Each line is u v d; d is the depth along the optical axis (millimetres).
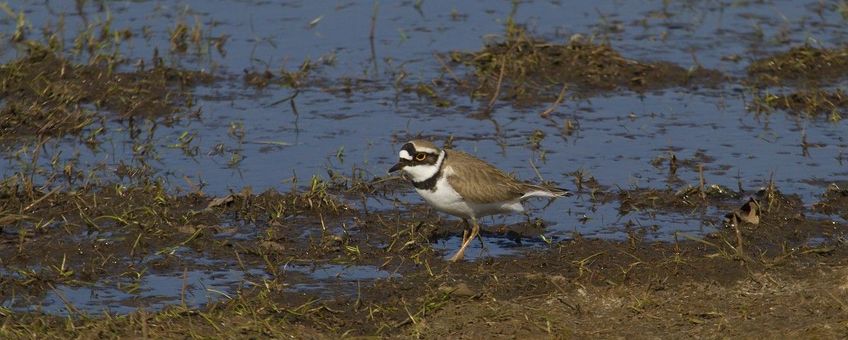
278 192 16438
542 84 21203
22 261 14062
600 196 16531
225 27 23859
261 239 14766
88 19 23844
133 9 24625
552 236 15117
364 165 17609
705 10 25250
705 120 19703
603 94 20922
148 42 22797
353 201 16219
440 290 13195
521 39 22172
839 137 18922
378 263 14203
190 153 18125
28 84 20156
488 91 20875
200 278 13766
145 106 19922
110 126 19172
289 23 24234
